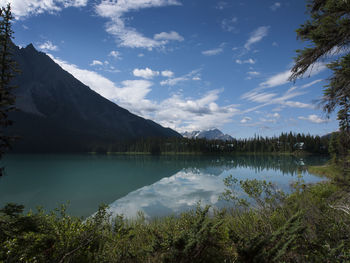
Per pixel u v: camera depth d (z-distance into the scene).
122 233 4.95
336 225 3.54
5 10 4.07
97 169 56.50
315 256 3.00
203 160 96.75
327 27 3.69
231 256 3.62
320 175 27.89
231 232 3.66
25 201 20.98
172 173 45.44
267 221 4.57
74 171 51.62
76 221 4.89
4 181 35.44
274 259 2.75
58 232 4.29
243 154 146.12
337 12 3.67
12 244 3.21
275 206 5.13
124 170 53.69
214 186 26.05
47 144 177.75
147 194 21.58
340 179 6.55
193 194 20.55
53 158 106.50
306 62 4.48
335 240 3.26
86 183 33.03
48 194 24.44
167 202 17.08
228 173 43.22
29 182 34.31
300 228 3.04
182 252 3.36
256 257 3.01
